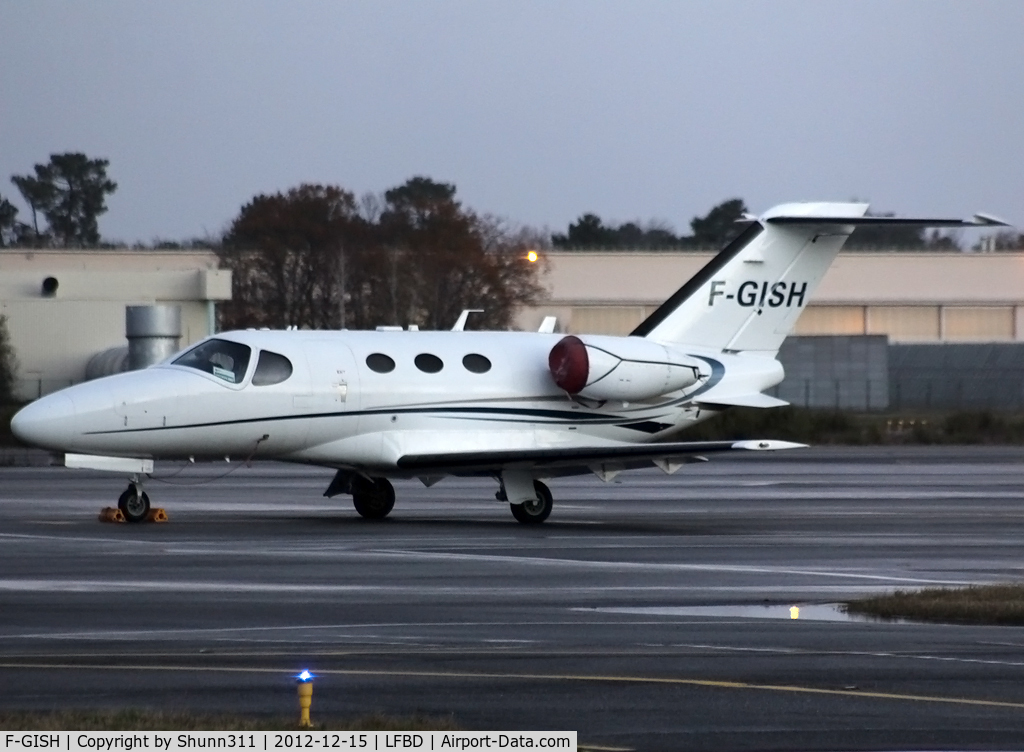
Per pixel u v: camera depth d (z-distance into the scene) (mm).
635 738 36938
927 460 165500
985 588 61062
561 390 99438
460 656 46969
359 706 39688
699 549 79125
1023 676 44531
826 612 57000
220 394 91688
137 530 86812
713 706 40281
